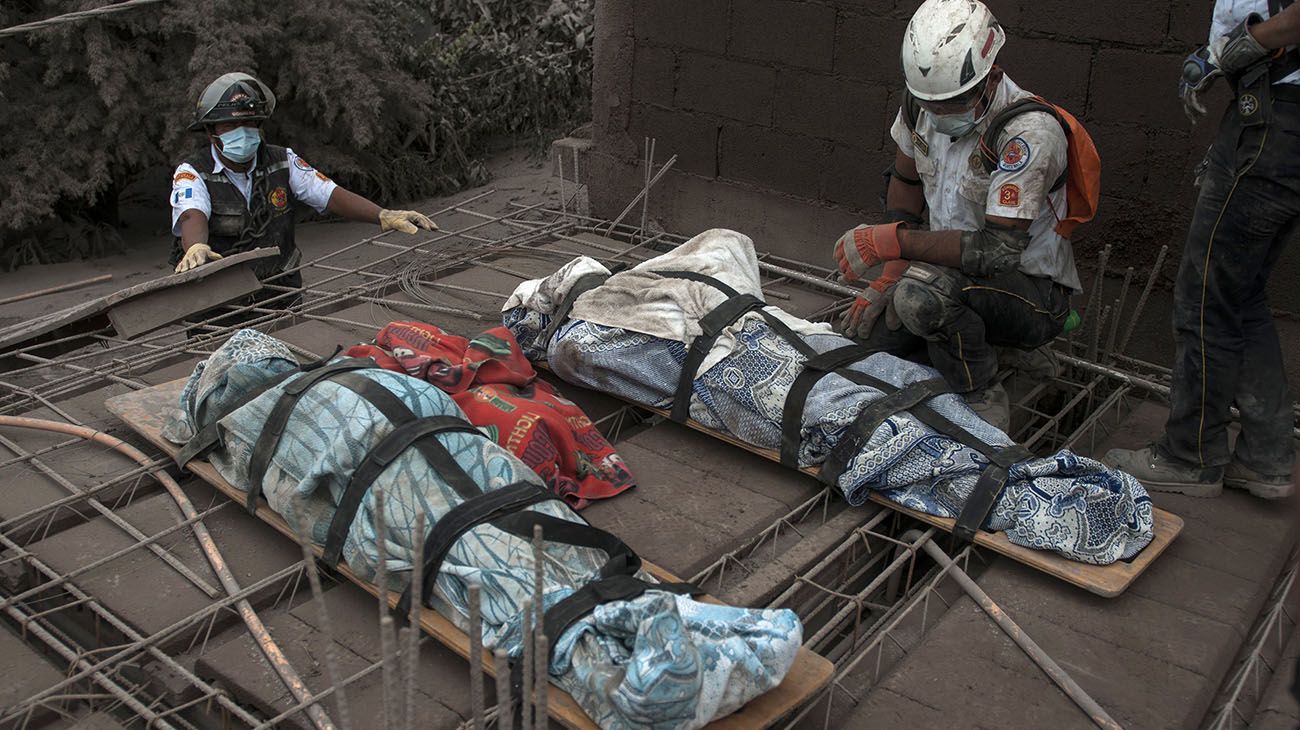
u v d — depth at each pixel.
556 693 2.54
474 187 10.13
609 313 4.00
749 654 2.43
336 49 9.34
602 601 2.53
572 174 6.54
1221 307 3.42
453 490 2.86
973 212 3.87
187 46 9.24
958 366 3.96
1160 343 4.60
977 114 3.64
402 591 2.89
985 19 3.52
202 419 3.52
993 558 3.45
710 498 3.58
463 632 2.77
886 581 3.44
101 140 9.17
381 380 3.14
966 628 3.04
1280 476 3.60
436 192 10.16
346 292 5.15
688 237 5.97
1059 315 3.96
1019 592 3.19
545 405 3.53
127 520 3.45
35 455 3.75
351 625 2.98
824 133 5.30
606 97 6.09
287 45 9.30
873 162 5.18
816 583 3.31
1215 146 3.37
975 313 3.84
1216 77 3.33
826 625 2.95
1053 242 3.83
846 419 3.47
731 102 5.58
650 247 5.88
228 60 8.83
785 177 5.53
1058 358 4.31
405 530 2.84
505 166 10.54
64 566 3.23
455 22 11.24
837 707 2.85
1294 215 3.26
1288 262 4.18
